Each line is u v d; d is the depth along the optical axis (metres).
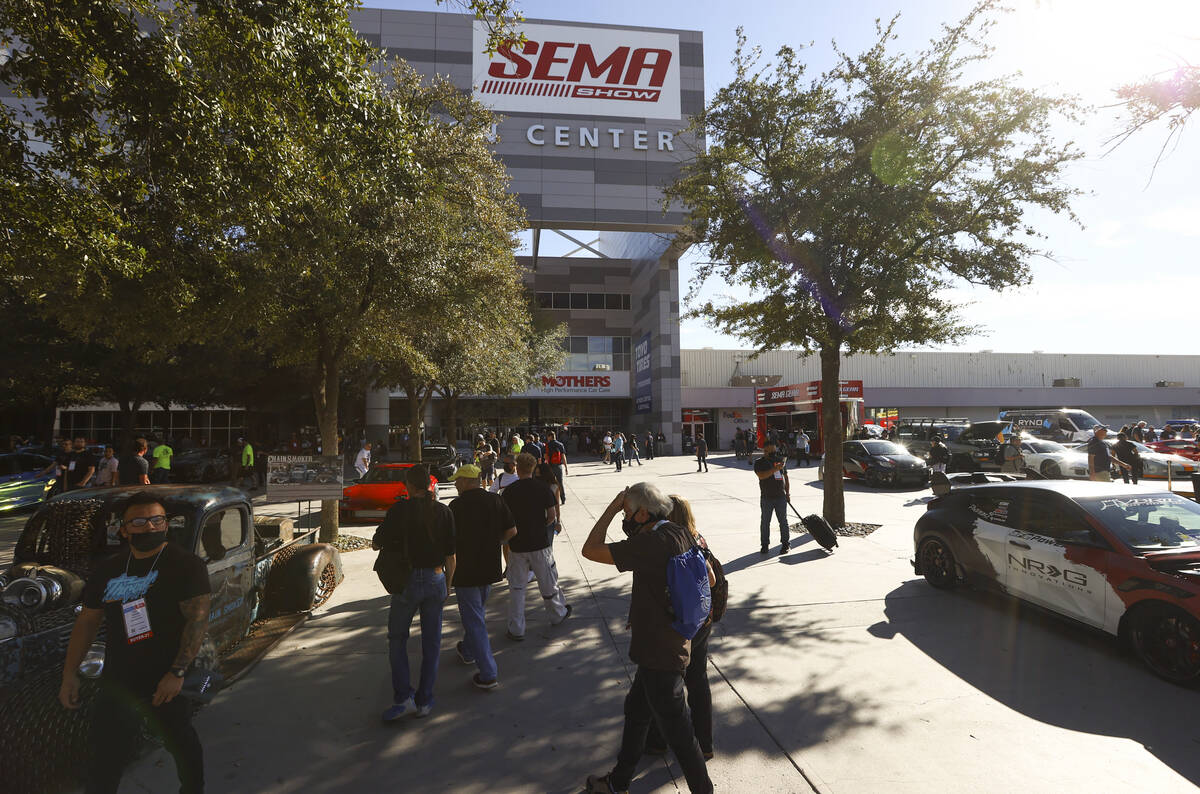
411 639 5.60
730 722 3.82
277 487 9.38
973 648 5.00
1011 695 4.14
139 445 9.49
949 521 6.55
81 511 4.30
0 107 5.31
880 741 3.57
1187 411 52.19
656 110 35.97
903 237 9.42
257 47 5.40
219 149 5.62
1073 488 5.68
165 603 2.71
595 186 35.22
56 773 3.10
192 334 8.59
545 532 5.62
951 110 9.27
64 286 7.58
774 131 9.70
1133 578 4.57
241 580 4.86
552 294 49.66
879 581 7.07
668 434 39.69
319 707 4.14
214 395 28.31
